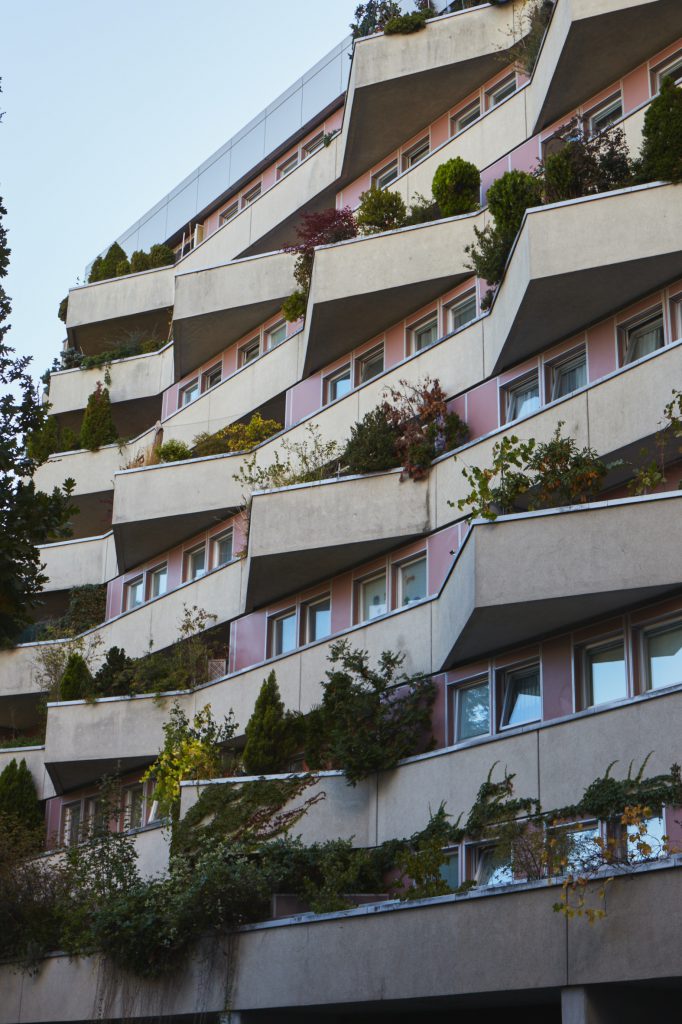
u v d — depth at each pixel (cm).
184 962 2236
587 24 2605
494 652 2305
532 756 2022
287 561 2823
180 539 3519
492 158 2997
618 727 1888
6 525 1641
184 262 4372
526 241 2377
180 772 2597
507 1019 1991
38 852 3058
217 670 3141
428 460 2650
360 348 3161
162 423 3828
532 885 1692
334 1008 2020
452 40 3170
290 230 3800
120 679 3216
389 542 2695
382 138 3412
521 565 2048
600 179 2458
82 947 2444
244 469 3278
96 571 4053
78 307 4606
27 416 1706
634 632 2069
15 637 1683
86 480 4203
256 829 2402
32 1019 2533
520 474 2175
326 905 2117
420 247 2941
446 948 1794
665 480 2072
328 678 2648
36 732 4200
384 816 2305
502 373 2627
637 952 1538
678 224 2267
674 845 1762
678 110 2312
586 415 2275
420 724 2384
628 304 2400
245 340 3762
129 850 2642
